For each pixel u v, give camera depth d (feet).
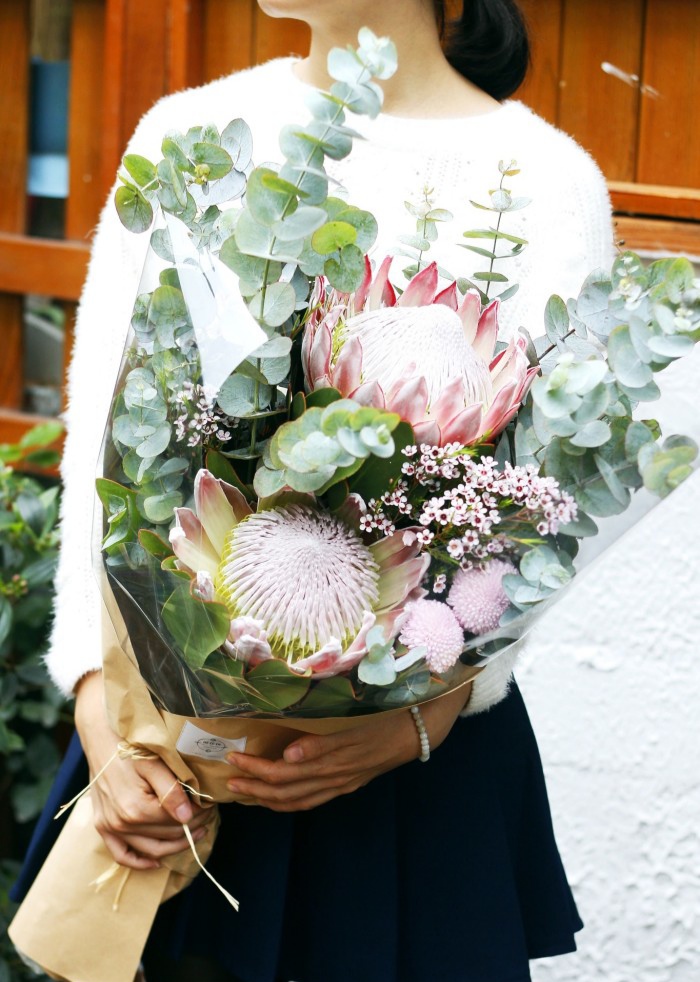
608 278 3.33
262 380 3.18
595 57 6.54
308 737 3.65
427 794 4.29
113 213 4.34
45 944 4.20
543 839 4.67
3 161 8.01
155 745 3.88
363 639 3.04
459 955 4.25
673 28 6.37
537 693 6.68
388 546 3.18
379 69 2.87
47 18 7.80
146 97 7.36
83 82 7.77
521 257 4.08
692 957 6.59
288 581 3.10
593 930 6.68
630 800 6.61
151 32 7.29
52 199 8.02
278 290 3.12
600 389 3.08
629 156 6.56
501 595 3.26
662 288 3.17
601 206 4.33
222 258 3.12
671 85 6.43
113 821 4.02
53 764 7.25
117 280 4.25
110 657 3.85
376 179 4.23
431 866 4.28
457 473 3.16
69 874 4.21
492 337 3.42
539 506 3.20
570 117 6.63
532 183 4.21
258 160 4.32
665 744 6.55
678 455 3.16
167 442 3.26
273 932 4.14
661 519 6.44
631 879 6.63
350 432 2.81
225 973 4.48
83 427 4.19
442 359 3.16
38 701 7.67
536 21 6.59
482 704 4.16
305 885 4.25
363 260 3.13
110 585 3.48
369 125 4.26
